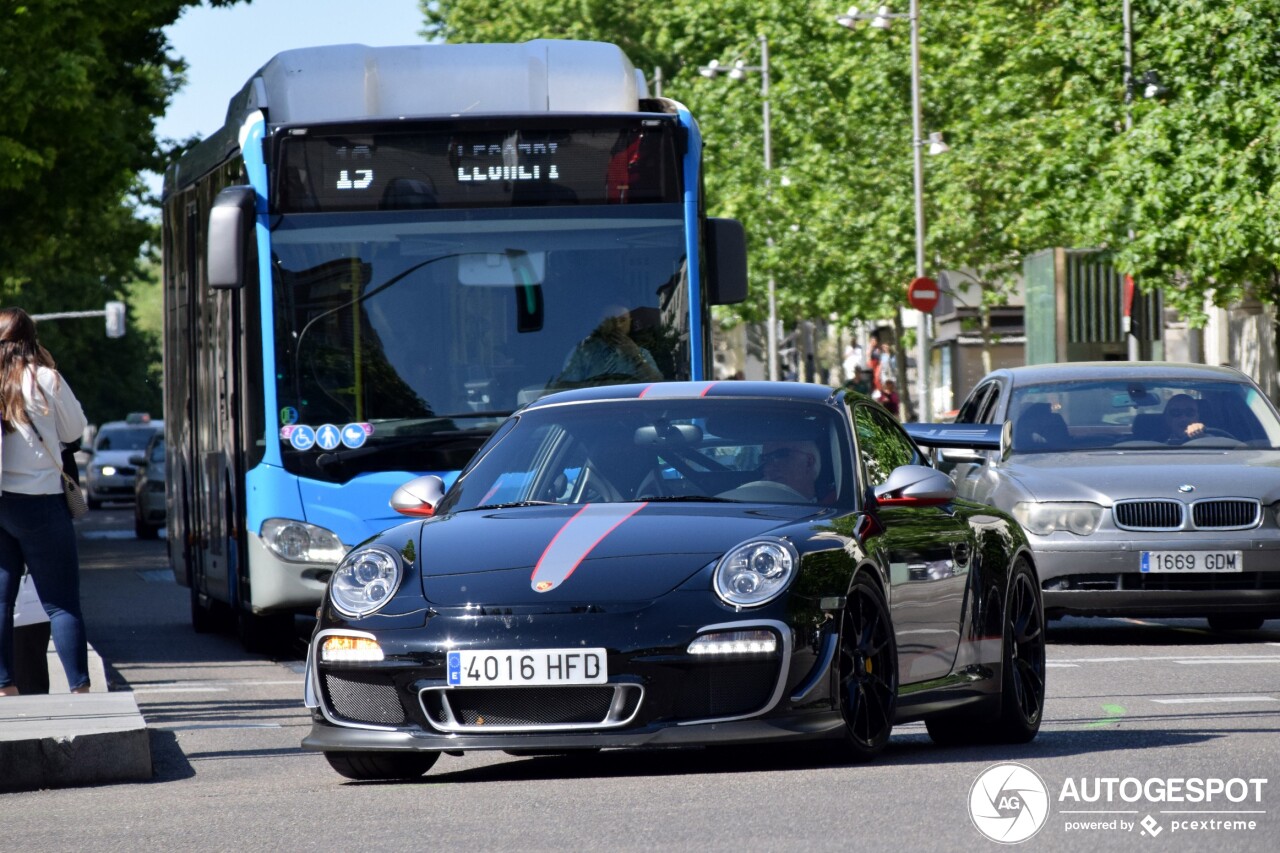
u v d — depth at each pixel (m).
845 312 136.75
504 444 24.94
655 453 24.03
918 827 17.59
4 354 29.72
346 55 39.06
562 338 37.53
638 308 37.69
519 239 37.69
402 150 37.69
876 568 22.50
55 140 89.81
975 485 42.31
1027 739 25.59
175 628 50.41
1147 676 33.81
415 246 37.59
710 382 25.67
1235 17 76.50
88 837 19.00
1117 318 96.81
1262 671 34.22
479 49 39.38
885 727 22.39
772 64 145.12
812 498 23.36
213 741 28.19
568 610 21.05
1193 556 39.03
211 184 43.47
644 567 21.45
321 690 21.89
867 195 132.38
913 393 189.88
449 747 21.00
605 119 37.91
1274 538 39.09
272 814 19.98
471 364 37.50
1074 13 91.81
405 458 37.34
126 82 99.25
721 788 20.34
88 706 26.53
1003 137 118.06
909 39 129.88
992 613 25.19
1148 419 43.25
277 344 37.38
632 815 18.72
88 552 89.81
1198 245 79.19
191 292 47.03
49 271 118.06
